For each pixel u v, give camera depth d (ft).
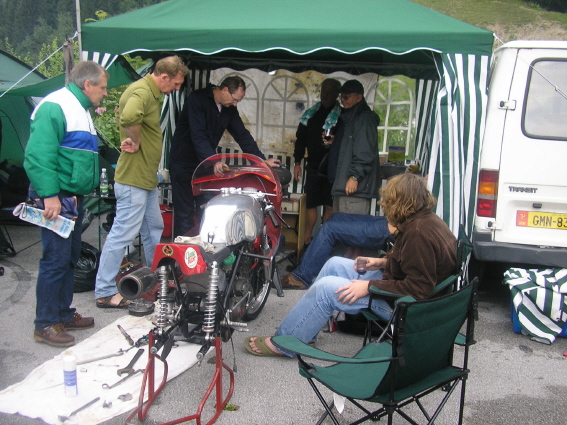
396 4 15.57
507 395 10.25
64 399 9.32
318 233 15.61
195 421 8.90
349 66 20.74
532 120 13.52
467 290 7.43
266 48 13.32
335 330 12.89
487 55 13.15
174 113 20.88
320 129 18.93
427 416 8.23
